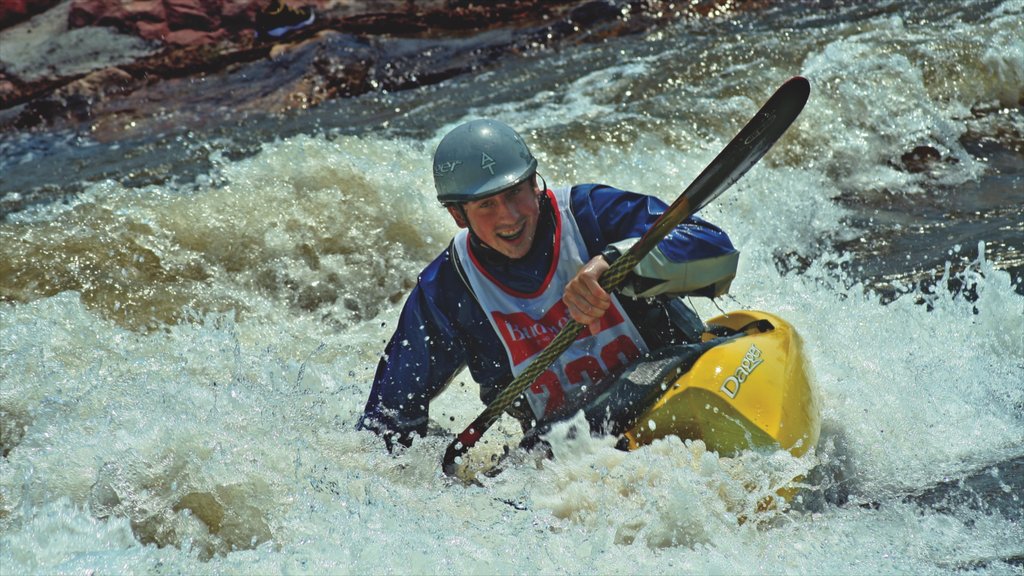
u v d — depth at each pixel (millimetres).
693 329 7090
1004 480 6664
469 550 5898
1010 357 8383
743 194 12984
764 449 6242
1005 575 5461
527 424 7277
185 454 7000
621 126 14664
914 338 8781
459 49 22234
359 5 24688
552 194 6699
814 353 8625
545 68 19781
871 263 11195
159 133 19016
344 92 20672
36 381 9227
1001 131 15172
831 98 15125
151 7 24469
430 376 6977
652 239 6207
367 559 5844
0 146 18953
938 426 7461
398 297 11789
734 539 5977
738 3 22703
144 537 6648
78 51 23656
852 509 6492
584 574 5637
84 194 12844
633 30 22172
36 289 11164
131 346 10031
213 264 11883
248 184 12570
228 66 22453
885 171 14000
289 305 11562
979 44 16406
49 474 7113
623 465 6238
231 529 6641
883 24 18266
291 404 7602
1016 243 11039
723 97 15664
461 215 6559
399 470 6895
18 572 6027
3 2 24656
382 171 12859
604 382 6738
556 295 6629
